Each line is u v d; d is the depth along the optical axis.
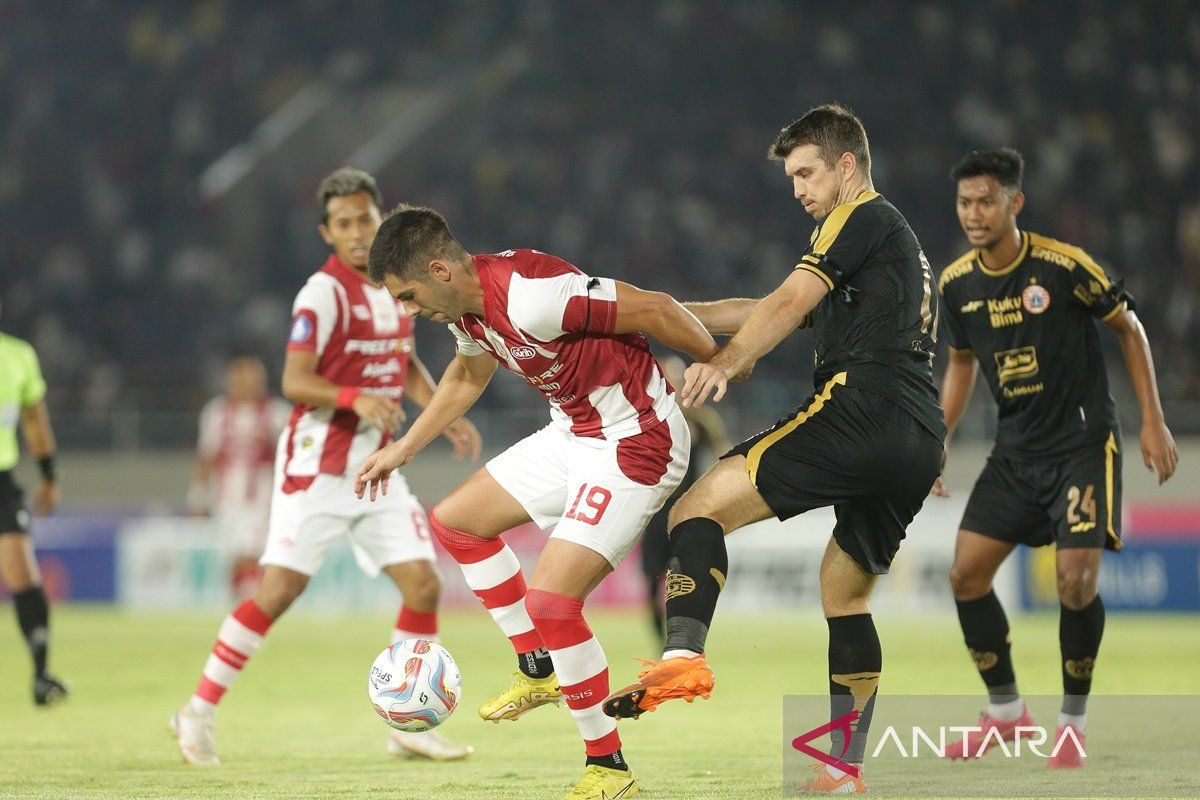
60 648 38.75
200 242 82.69
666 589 14.65
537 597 14.76
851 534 15.59
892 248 15.11
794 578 48.59
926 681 29.11
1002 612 19.62
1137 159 76.88
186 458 60.78
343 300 20.84
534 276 14.41
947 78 81.62
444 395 16.52
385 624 46.44
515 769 18.22
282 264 80.88
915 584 47.88
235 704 26.38
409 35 93.00
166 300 79.00
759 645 37.78
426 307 14.70
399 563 20.78
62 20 92.12
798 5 86.38
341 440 20.73
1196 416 57.47
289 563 20.27
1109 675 29.94
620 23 88.81
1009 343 19.48
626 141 83.44
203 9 93.31
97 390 71.50
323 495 20.53
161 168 86.38
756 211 78.94
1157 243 72.56
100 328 77.25
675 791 15.80
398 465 16.48
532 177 82.50
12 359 27.19
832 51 84.25
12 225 83.56
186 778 17.52
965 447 56.22
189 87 90.19
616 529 14.83
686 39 86.75
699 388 13.90
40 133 88.19
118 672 32.72
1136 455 56.69
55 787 16.72
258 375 44.88
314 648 38.25
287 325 76.94
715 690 27.84
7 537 26.22
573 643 14.82
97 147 87.50
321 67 92.44
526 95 87.38
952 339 20.55
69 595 54.66
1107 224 73.31
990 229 19.09
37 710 25.80
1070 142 77.81
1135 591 47.47
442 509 16.53
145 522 54.66
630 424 15.01
